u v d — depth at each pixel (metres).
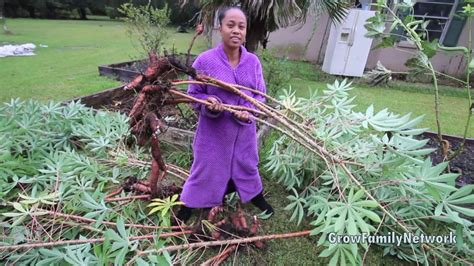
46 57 6.52
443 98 4.85
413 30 1.75
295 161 2.06
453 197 1.29
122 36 10.38
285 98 2.29
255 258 1.61
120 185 2.01
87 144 2.34
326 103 2.39
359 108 4.12
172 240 1.64
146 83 1.43
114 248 1.23
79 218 1.52
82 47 7.98
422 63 1.76
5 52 6.75
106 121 2.47
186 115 3.01
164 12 4.15
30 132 2.16
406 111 4.07
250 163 1.63
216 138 1.51
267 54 3.71
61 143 2.31
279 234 1.74
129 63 5.58
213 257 1.53
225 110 1.40
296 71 6.02
